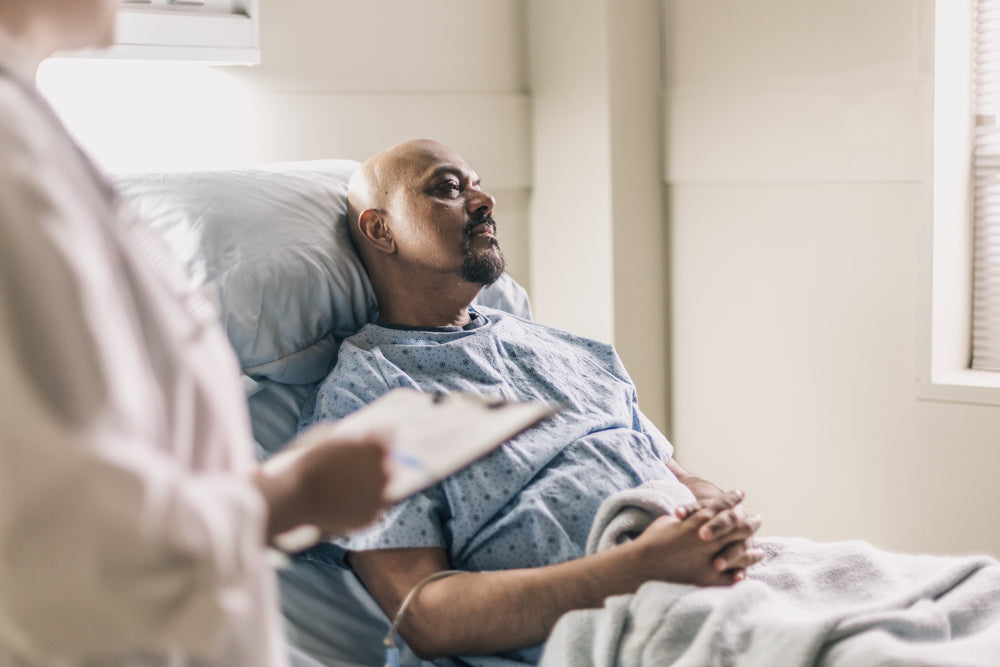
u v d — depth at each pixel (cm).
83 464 46
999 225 231
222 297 150
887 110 221
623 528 130
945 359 229
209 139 201
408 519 131
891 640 108
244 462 62
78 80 183
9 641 51
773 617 113
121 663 54
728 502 128
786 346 243
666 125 252
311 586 140
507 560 134
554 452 142
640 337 254
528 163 256
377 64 226
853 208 229
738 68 241
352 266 166
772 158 238
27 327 48
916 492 229
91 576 47
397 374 145
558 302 258
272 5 208
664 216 258
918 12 215
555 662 114
